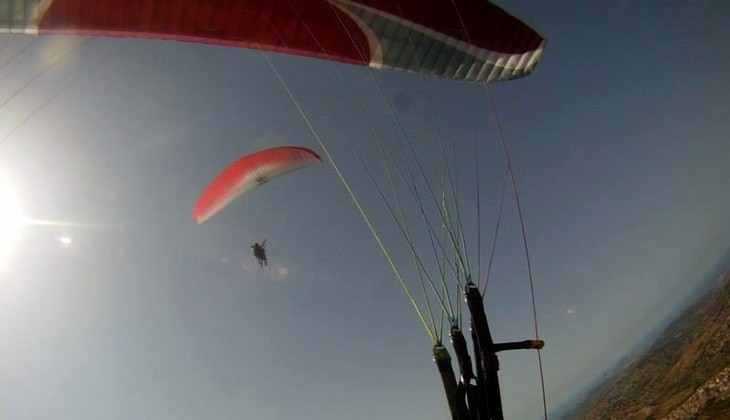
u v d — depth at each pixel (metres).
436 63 7.17
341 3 6.29
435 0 6.43
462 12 6.64
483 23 6.79
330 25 6.52
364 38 6.85
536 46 7.04
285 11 6.24
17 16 4.96
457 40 6.95
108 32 5.54
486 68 7.22
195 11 5.83
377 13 6.51
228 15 5.93
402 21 6.63
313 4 6.16
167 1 5.50
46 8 4.98
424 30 6.78
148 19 5.56
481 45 7.01
